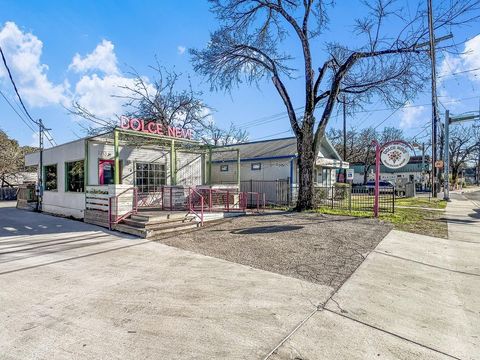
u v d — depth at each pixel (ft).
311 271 16.87
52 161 45.32
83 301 12.65
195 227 30.42
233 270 16.98
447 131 69.41
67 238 25.85
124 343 9.45
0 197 85.46
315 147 42.86
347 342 9.69
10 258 19.35
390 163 36.52
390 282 15.26
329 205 49.39
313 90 42.80
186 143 42.83
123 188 30.60
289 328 10.50
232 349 9.18
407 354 9.09
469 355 9.12
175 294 13.46
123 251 21.31
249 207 50.26
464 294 13.85
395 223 32.63
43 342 9.48
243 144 72.38
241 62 46.57
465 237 26.04
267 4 42.11
